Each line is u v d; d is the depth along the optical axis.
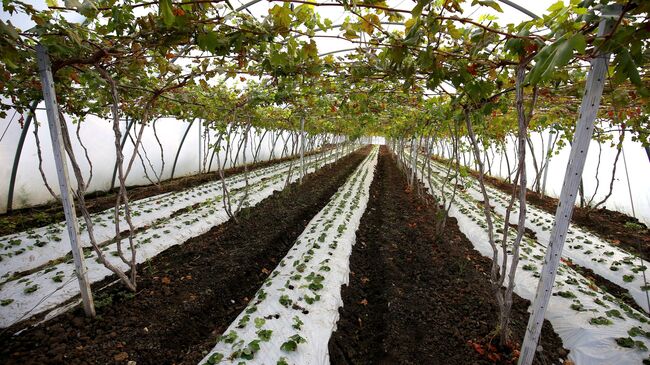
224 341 3.60
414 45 2.68
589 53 2.42
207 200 9.64
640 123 7.04
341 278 5.34
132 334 3.82
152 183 12.29
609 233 8.68
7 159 7.89
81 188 3.90
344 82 5.55
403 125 12.55
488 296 5.03
